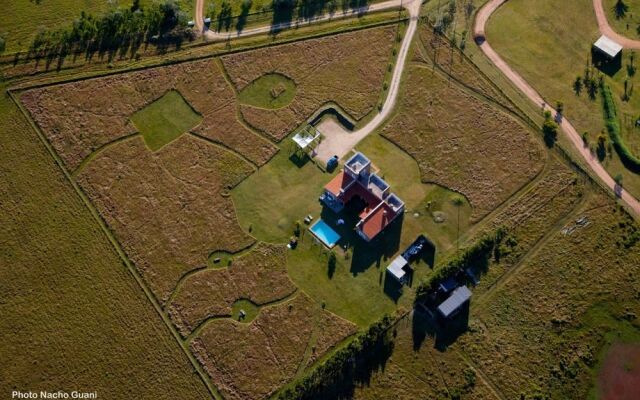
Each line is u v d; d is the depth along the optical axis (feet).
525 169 309.01
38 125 330.34
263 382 264.31
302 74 345.10
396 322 272.51
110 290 287.07
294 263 289.33
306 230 296.92
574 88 334.44
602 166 308.81
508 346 267.59
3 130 329.93
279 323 276.00
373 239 291.17
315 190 307.58
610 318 272.92
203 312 279.90
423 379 261.85
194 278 288.10
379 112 330.95
